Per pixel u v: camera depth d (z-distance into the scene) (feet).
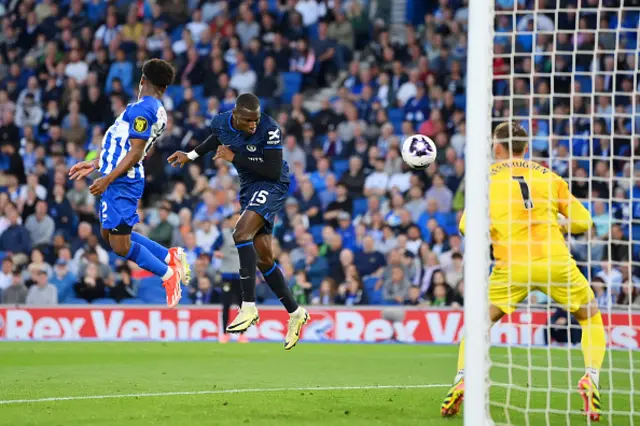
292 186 123.75
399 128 134.21
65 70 140.56
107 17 144.46
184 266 59.00
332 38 144.36
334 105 134.51
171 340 102.22
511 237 46.24
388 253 113.60
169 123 128.36
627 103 124.06
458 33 142.00
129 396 52.95
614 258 106.11
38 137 133.90
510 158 45.03
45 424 42.24
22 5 145.28
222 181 122.21
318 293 109.70
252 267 53.88
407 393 55.57
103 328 102.99
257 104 52.24
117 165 53.83
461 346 45.85
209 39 142.00
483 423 39.09
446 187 122.11
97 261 111.45
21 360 78.43
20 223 119.14
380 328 101.50
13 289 109.40
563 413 47.96
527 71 130.93
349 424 42.50
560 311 96.58
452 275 106.83
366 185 123.54
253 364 75.82
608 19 131.13
